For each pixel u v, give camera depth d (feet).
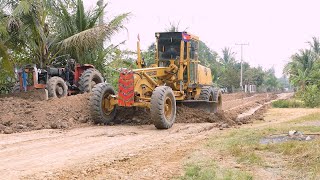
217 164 23.41
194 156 25.76
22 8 62.90
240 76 225.15
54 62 73.31
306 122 46.83
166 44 46.75
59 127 39.47
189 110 47.93
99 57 76.07
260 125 45.62
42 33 68.64
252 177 20.40
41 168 22.13
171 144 30.94
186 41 46.75
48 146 29.01
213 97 53.31
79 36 68.59
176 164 23.63
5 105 44.75
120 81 40.37
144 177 20.70
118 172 21.71
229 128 42.29
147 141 32.09
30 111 42.91
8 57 62.59
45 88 55.21
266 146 28.35
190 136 35.27
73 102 46.60
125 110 45.01
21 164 23.06
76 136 33.96
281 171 21.91
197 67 49.98
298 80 155.53
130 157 25.63
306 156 24.62
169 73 45.47
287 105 90.22
